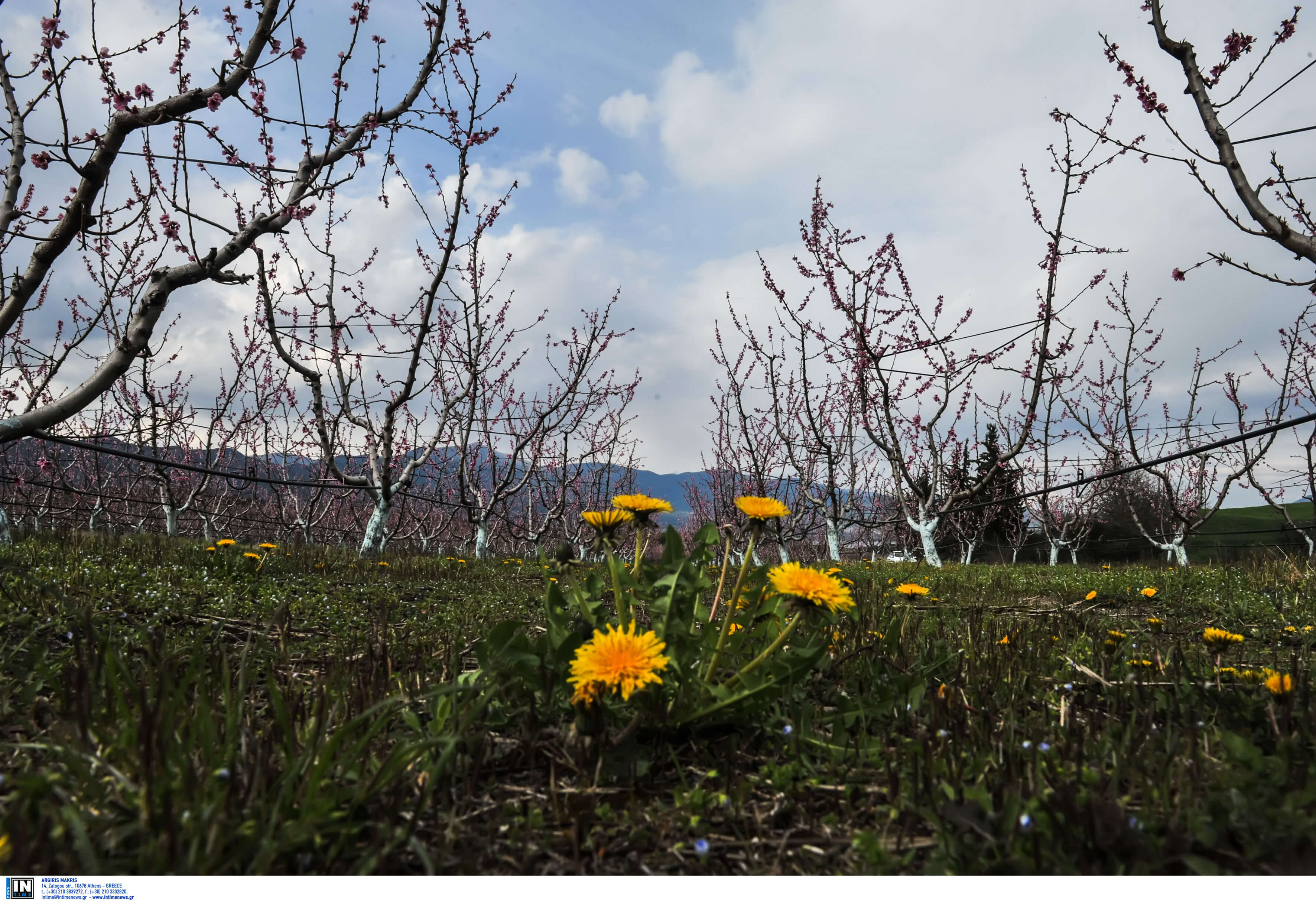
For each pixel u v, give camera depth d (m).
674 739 1.72
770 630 2.06
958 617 3.89
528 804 1.39
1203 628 3.79
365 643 2.82
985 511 17.88
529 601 4.48
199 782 1.25
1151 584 5.67
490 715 1.73
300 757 1.33
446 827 1.30
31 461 9.86
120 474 13.97
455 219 7.80
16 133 3.40
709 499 18.36
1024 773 1.44
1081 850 1.13
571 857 1.24
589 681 1.44
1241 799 1.22
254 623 3.20
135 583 3.69
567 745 1.58
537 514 17.61
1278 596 4.84
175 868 1.03
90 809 1.21
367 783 1.33
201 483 11.14
